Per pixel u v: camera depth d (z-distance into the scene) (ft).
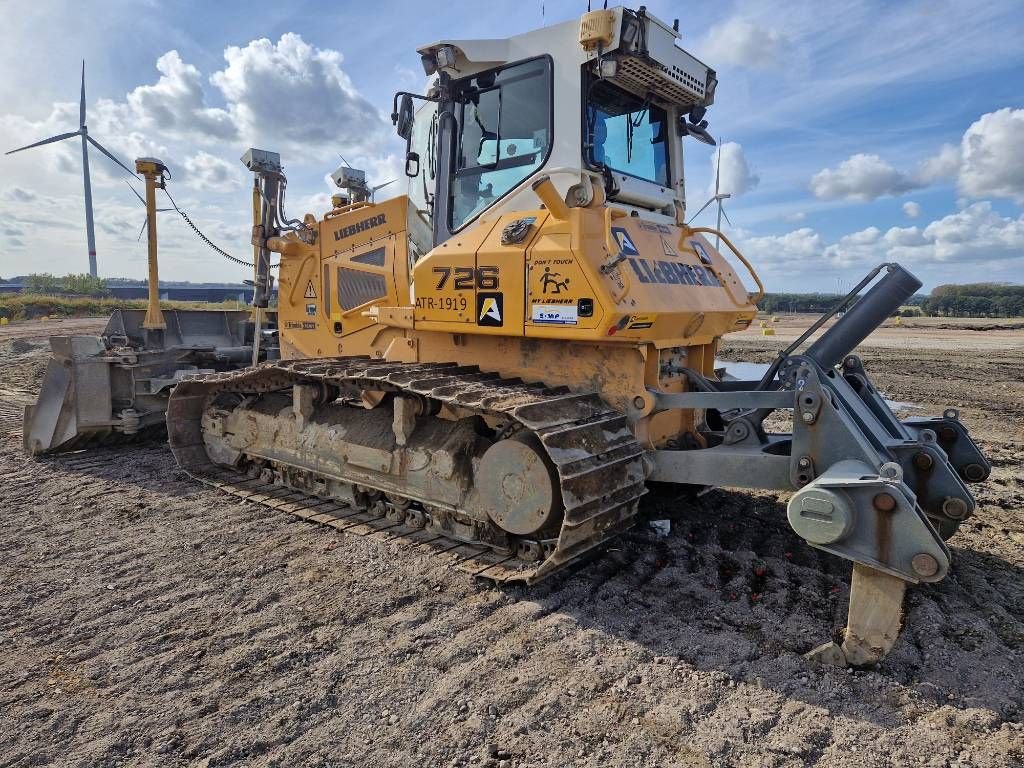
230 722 10.21
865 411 14.84
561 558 13.60
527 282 15.20
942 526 15.11
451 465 16.20
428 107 20.22
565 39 16.44
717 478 14.74
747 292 19.89
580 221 14.43
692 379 17.47
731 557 16.02
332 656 12.03
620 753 9.52
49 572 15.57
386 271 21.72
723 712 10.41
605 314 13.93
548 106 16.75
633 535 17.47
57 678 11.41
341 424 19.20
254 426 21.66
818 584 14.65
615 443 14.40
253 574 15.42
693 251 18.56
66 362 25.64
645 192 18.42
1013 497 21.16
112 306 159.74
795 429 13.51
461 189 18.58
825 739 9.79
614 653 12.08
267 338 31.17
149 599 14.25
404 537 17.35
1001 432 31.22
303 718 10.34
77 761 9.36
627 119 18.37
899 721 10.19
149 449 27.30
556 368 16.44
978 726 9.98
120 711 10.50
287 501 20.20
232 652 12.16
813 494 11.39
